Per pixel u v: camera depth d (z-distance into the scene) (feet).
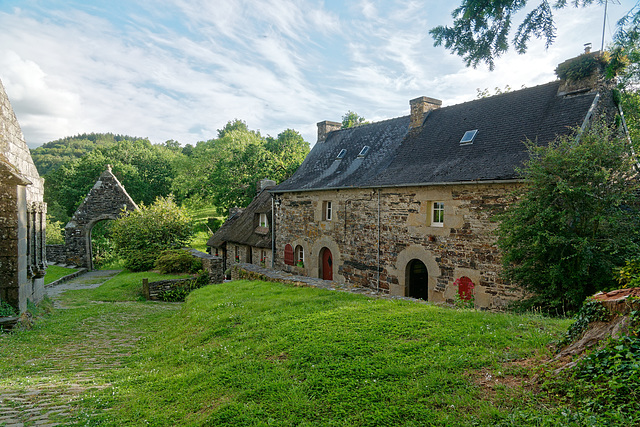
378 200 46.11
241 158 119.03
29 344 24.59
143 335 28.35
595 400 10.27
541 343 15.72
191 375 16.74
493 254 34.17
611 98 37.65
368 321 20.57
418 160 45.37
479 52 21.13
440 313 21.63
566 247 25.55
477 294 35.53
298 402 12.74
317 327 20.34
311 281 37.29
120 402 14.84
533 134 36.40
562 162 26.12
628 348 11.41
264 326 22.29
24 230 30.91
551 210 25.77
